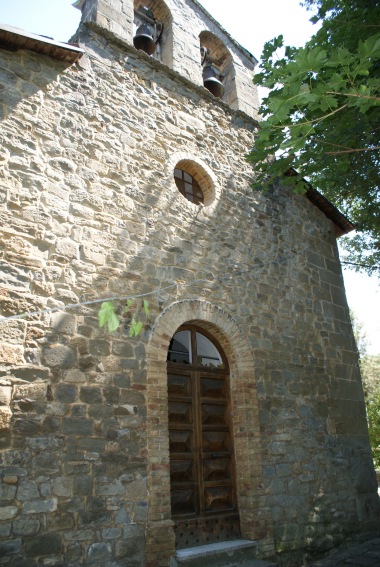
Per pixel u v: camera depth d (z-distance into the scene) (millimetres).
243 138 8047
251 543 5590
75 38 6285
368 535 7223
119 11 6898
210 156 7352
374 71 5203
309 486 6660
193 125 7254
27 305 4703
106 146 5953
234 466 6184
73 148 5609
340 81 3320
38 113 5418
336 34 5273
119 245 5668
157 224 6168
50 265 4992
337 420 7555
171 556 4855
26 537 4102
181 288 6148
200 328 6547
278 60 4430
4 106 5168
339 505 6969
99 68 6262
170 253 6180
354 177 8422
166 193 6422
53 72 5734
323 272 8539
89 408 4832
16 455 4250
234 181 7570
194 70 7695
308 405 7188
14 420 4316
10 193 4914
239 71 8695
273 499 6113
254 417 6305
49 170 5301
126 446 4977
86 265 5285
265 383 6703
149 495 4949
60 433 4566
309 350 7602
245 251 7230
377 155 7789
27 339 4609
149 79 6867
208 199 7195
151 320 5672
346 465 7371
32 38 5355
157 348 5594
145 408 5262
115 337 5277
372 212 9508
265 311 7156
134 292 5617
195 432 5988
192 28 8070
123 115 6297
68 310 4988
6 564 3941
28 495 4219
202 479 5836
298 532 6234
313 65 3270
